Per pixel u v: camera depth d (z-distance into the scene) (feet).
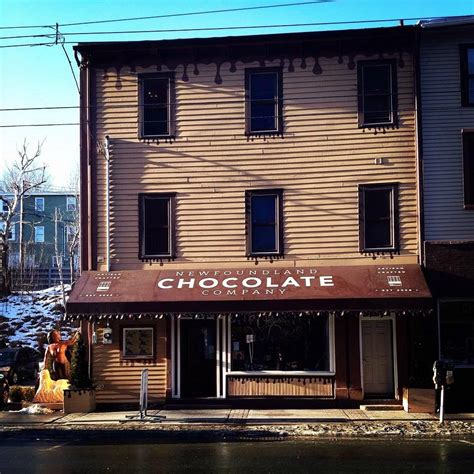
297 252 59.98
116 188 62.03
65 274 162.91
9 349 83.51
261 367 59.57
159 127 62.80
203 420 52.75
